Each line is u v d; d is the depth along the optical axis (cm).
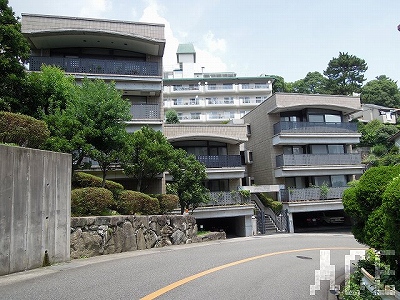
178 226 1497
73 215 991
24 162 701
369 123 4116
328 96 2855
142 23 2017
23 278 623
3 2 1205
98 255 968
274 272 837
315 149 2777
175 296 550
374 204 682
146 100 2066
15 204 671
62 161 831
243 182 3075
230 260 988
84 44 1962
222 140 2397
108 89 1312
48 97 1349
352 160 2752
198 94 5338
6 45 1197
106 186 1377
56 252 791
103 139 1227
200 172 1792
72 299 501
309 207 2484
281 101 2688
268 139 2775
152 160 1419
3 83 1194
